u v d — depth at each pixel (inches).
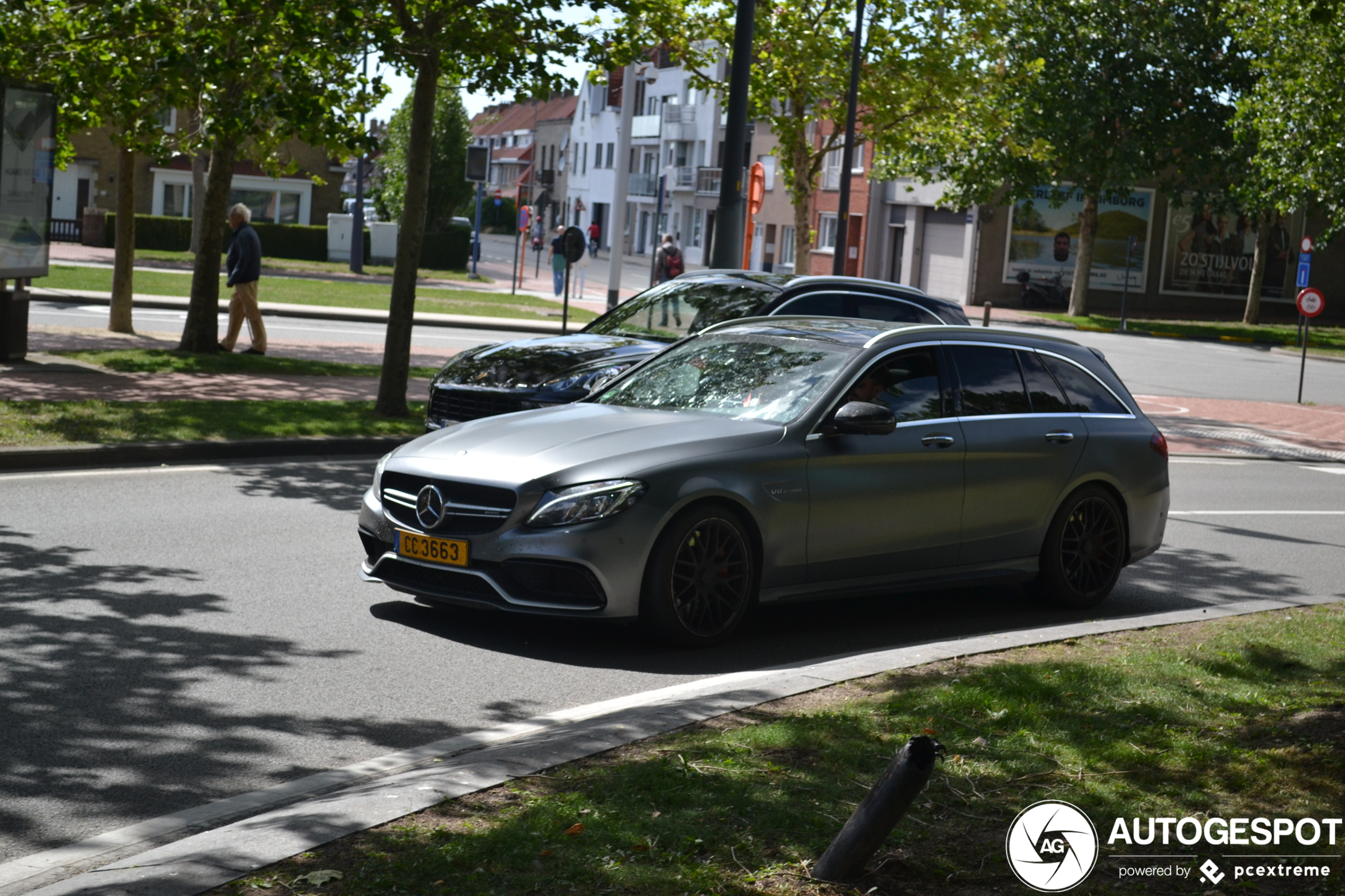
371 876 148.2
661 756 190.9
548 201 1838.1
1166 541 439.8
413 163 563.5
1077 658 259.8
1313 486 589.3
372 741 216.2
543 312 1339.8
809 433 291.3
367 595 309.9
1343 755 192.2
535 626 293.1
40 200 648.4
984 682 234.1
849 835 146.3
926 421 310.8
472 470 275.7
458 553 272.5
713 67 3102.9
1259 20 1589.6
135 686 236.1
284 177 2354.8
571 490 267.3
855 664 250.8
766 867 151.8
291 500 414.0
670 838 159.3
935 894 147.1
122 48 597.9
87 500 392.2
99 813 182.7
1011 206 2156.7
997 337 334.6
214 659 253.9
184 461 469.4
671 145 3378.4
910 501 303.7
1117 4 1774.1
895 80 1030.4
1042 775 186.7
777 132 1048.8
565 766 188.9
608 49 598.5
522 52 568.4
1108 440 341.1
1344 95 1483.8
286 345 885.8
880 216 2313.0
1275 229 2295.8
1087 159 1836.9
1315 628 295.7
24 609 278.7
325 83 606.2
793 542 287.4
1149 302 2249.0
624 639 286.0
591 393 323.9
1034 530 328.2
